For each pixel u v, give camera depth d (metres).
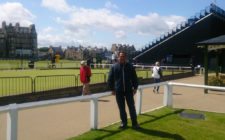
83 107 14.27
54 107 14.13
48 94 16.53
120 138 8.77
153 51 57.31
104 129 9.72
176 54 55.75
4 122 10.97
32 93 15.73
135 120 9.80
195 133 9.75
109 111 13.24
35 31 137.62
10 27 131.38
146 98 17.83
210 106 15.35
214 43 22.42
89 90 19.05
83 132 9.64
